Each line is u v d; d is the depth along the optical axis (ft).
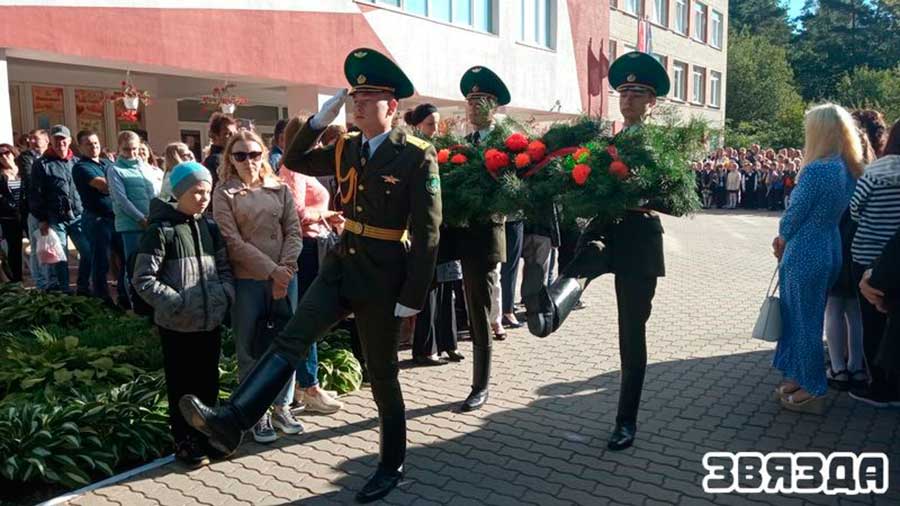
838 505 11.36
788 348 14.83
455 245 15.49
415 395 16.56
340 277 11.46
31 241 26.02
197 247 12.80
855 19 207.62
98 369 15.66
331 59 43.09
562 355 19.70
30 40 30.09
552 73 64.75
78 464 12.53
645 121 12.87
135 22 33.65
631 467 12.70
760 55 150.41
